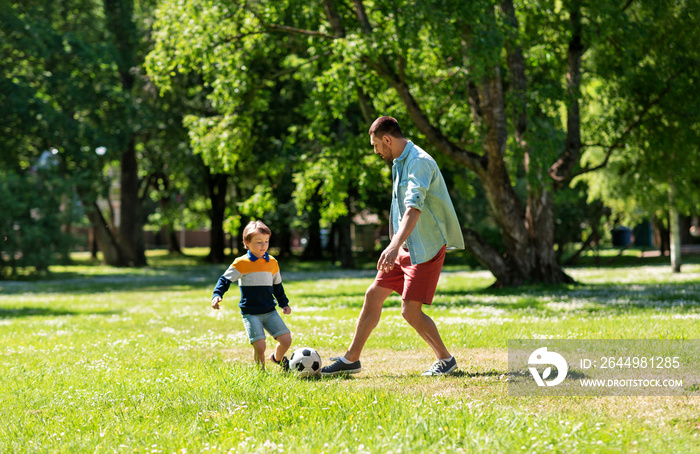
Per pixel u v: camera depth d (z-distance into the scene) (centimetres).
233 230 1997
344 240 4016
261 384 524
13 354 805
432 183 569
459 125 2073
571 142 2000
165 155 4297
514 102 1703
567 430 360
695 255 4469
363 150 1919
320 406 441
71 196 3453
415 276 566
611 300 1369
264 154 3656
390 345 774
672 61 1802
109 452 362
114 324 1172
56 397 520
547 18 1762
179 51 1775
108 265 4347
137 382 553
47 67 3247
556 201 3581
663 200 2633
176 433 392
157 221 5984
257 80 1995
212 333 955
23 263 3244
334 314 1236
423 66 1986
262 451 345
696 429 363
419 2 1454
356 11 1744
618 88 1888
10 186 3253
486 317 1092
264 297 633
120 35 3750
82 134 3356
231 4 1727
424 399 442
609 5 1672
